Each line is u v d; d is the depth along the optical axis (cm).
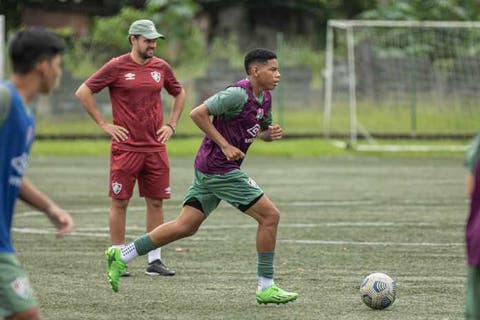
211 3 7800
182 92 2141
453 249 2311
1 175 1091
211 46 7431
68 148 5012
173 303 1722
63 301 1733
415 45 5903
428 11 7262
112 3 7494
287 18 7875
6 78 5238
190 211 1784
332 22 5253
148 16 7012
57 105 5341
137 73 2056
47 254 2230
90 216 2880
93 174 4062
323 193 3450
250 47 7712
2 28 4756
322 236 2506
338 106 5603
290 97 5575
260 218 1720
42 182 3772
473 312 1166
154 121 2073
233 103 1714
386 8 7356
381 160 4800
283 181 3831
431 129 5522
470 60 5691
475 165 1168
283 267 2080
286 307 1691
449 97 5597
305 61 6769
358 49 5731
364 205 3136
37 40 1107
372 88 5644
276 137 1831
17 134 1095
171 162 4612
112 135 2042
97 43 6072
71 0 7300
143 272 2031
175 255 2225
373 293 1661
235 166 1745
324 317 1614
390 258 2188
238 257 2200
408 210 3022
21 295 1111
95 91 2047
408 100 5562
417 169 4353
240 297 1775
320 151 5022
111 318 1602
